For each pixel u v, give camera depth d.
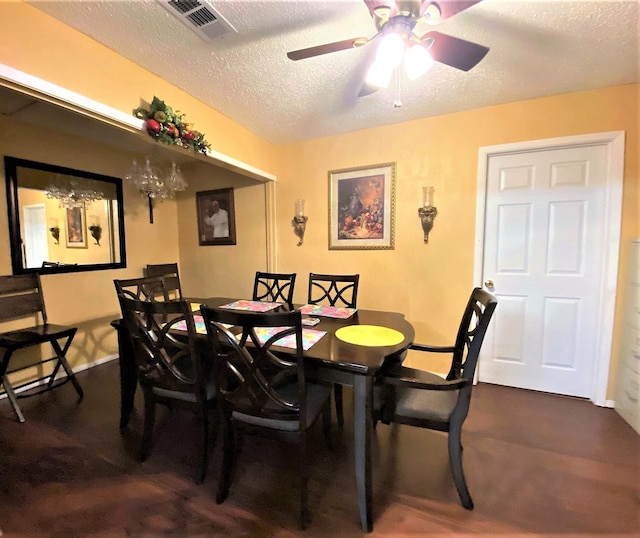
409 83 2.18
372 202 3.01
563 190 2.43
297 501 1.51
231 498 1.52
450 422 1.47
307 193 3.31
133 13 1.54
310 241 3.34
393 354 1.48
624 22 1.57
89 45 1.71
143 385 1.77
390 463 1.77
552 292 2.53
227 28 1.65
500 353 2.72
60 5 1.48
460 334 1.83
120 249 3.43
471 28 1.64
